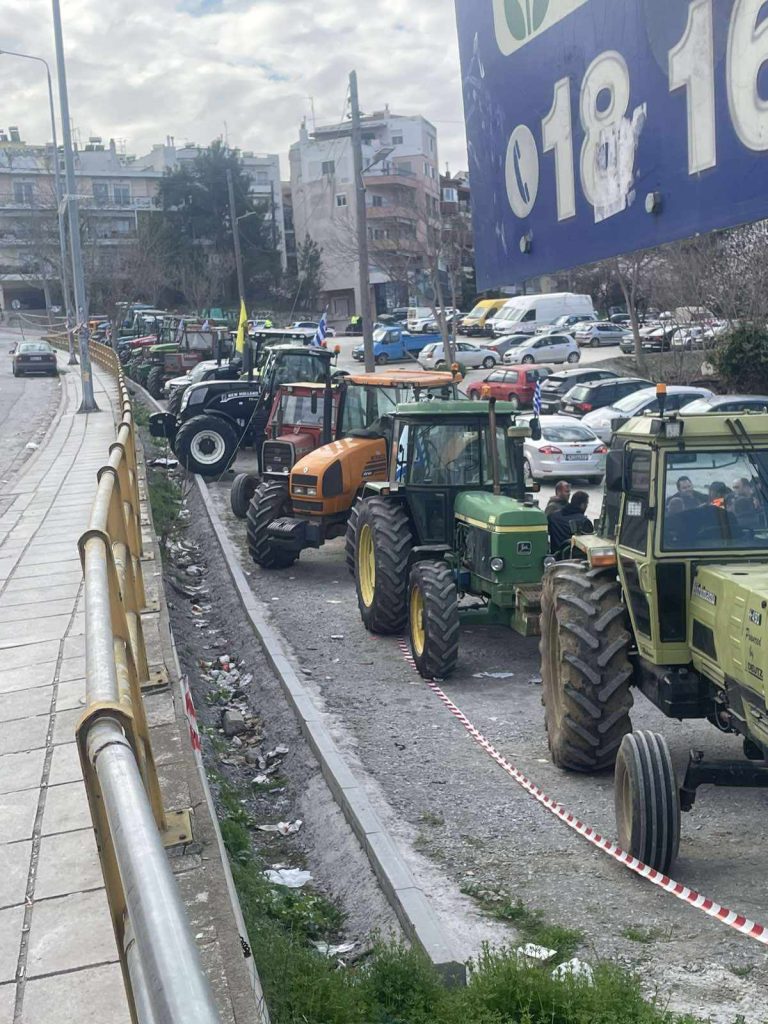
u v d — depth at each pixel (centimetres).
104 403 3562
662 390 721
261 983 451
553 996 467
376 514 1233
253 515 1585
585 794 784
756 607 611
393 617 1214
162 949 176
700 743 876
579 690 788
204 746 873
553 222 975
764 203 712
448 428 1234
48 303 7950
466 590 1154
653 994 504
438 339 5534
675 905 609
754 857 674
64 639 855
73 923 436
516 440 1248
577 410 3150
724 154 740
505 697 1032
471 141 1120
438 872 656
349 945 583
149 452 2661
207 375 3150
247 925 510
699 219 776
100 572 472
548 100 957
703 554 709
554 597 832
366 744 891
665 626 718
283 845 741
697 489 721
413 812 752
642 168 832
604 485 762
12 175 9794
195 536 1905
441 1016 466
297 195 9194
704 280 3462
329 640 1234
